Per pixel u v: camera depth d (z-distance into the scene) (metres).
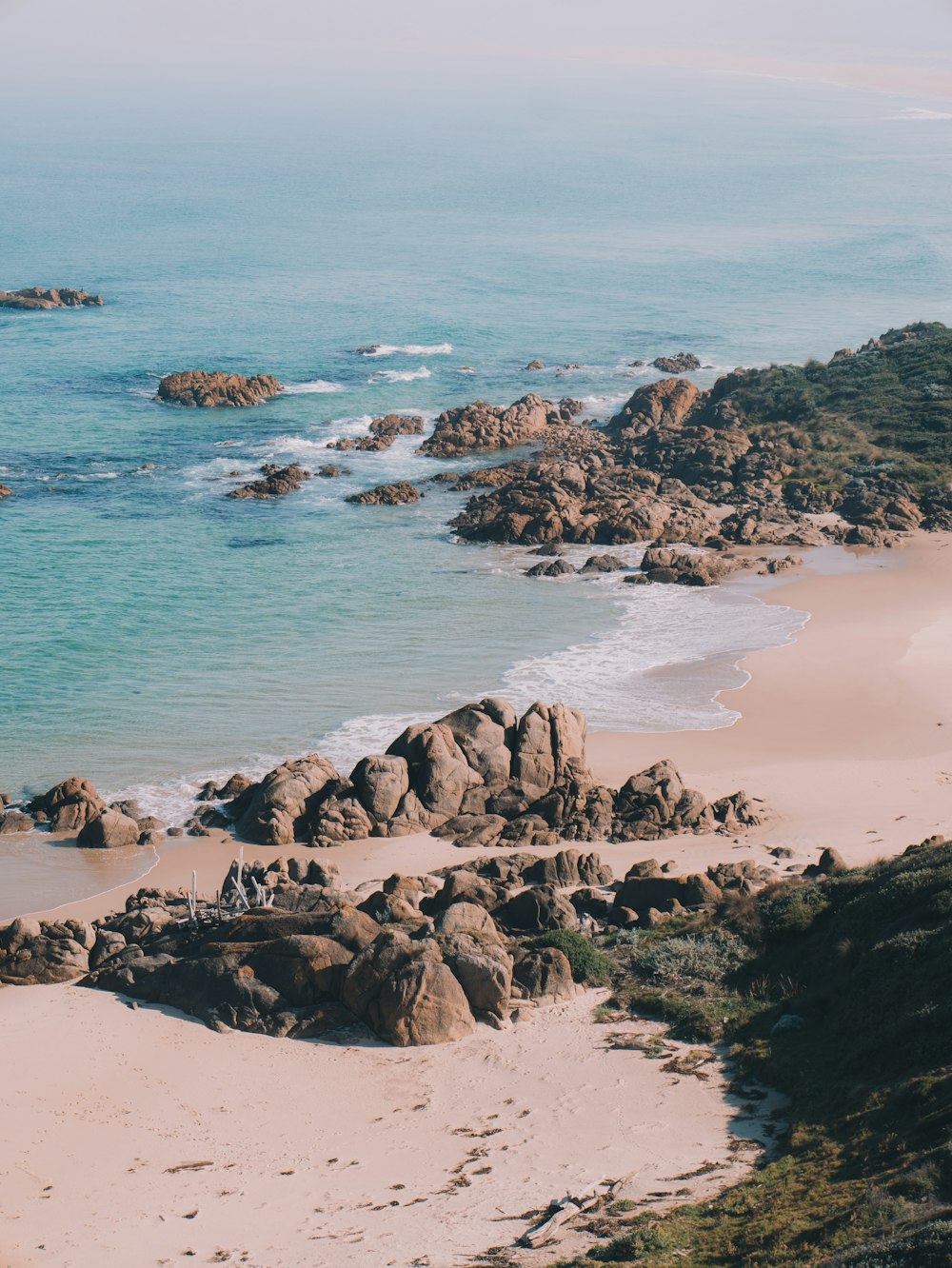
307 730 66.50
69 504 102.50
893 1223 26.45
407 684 72.19
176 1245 30.55
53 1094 37.62
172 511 101.31
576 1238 29.20
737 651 76.25
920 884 42.34
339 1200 32.12
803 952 43.09
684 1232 28.81
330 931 43.38
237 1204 32.22
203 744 65.12
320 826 56.59
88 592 85.31
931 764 61.56
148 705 69.44
